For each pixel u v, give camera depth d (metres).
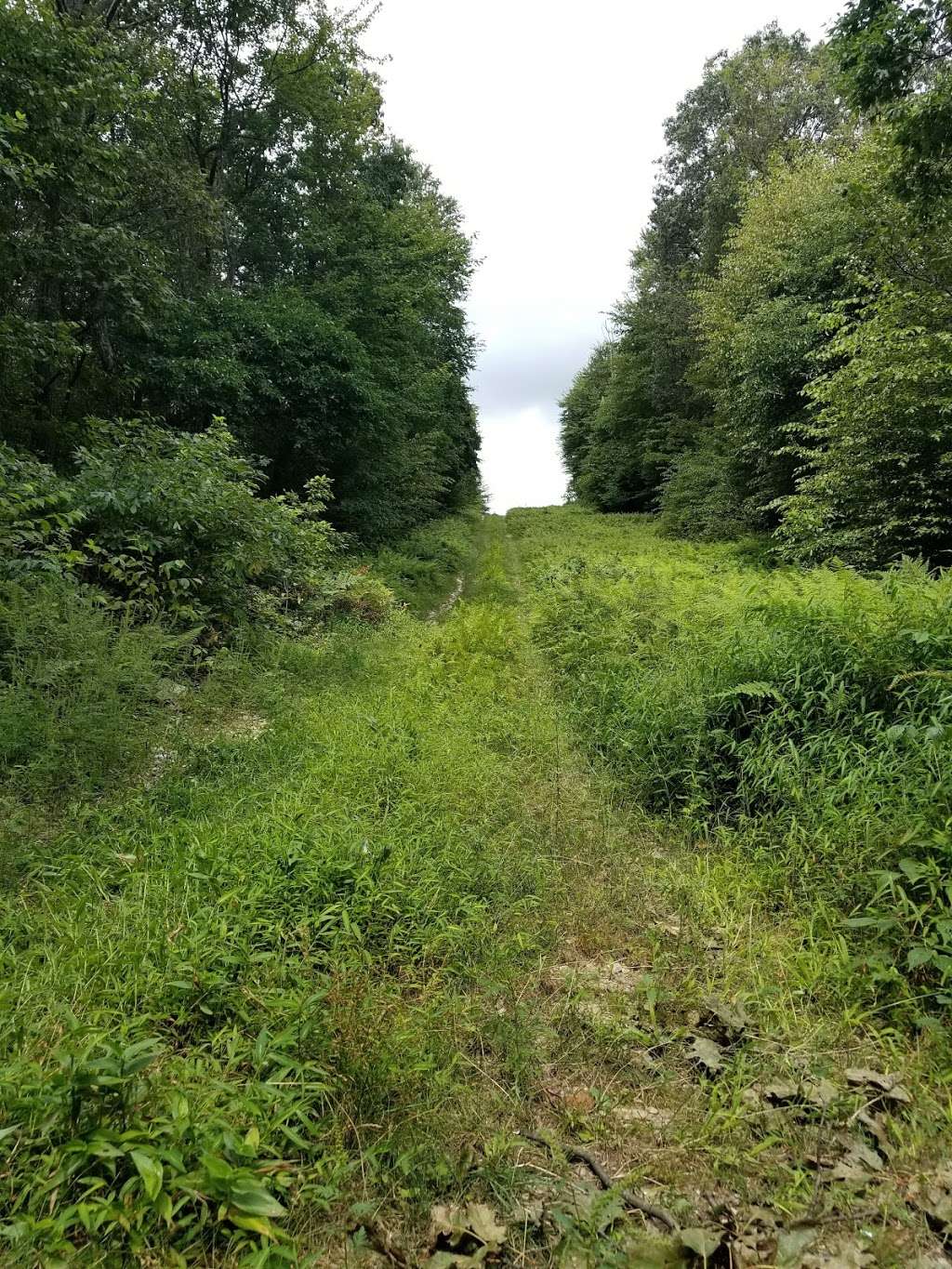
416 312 19.31
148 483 7.11
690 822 3.90
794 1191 1.78
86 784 3.99
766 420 14.38
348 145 18.00
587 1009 2.49
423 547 18.45
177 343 12.30
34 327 8.95
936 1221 1.71
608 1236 1.68
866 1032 2.37
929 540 9.73
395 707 5.72
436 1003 2.38
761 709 4.42
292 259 18.02
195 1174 1.57
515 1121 2.04
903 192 9.29
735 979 2.63
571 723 5.48
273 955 2.45
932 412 9.24
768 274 15.20
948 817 2.93
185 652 6.16
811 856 3.18
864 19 8.24
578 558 14.89
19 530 5.68
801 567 10.43
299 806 3.58
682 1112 2.06
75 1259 1.49
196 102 14.13
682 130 27.00
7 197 8.97
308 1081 2.00
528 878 3.31
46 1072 1.85
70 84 9.17
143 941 2.48
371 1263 1.63
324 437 14.76
